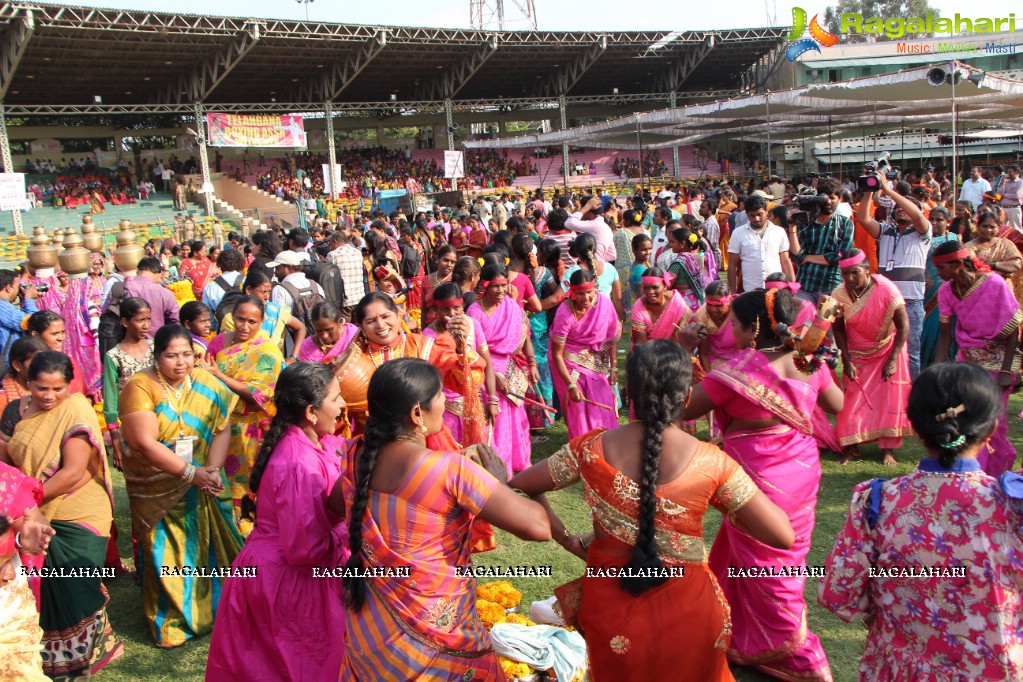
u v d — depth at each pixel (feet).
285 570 10.75
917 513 7.92
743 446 11.73
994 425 7.83
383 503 8.80
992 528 7.64
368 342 15.81
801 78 130.00
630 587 8.79
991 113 73.51
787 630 11.64
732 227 47.80
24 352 15.76
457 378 16.89
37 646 11.09
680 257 27.40
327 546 10.68
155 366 14.15
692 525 8.75
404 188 127.13
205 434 14.29
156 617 14.29
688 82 150.30
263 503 10.87
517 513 8.82
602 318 19.85
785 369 11.47
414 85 137.08
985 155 111.65
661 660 8.85
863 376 20.21
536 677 11.69
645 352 8.86
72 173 117.91
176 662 13.75
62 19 89.04
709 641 8.89
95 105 106.52
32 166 117.50
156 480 13.96
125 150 130.11
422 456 8.82
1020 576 7.61
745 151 142.51
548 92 142.41
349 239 37.32
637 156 151.02
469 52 123.65
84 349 28.53
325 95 121.39
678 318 20.66
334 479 10.83
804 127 94.73
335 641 10.80
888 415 20.06
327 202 119.03
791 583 11.62
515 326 19.58
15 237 93.30
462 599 9.03
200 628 14.38
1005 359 17.49
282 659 10.71
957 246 17.79
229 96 125.80
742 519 8.93
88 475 13.50
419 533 8.75
